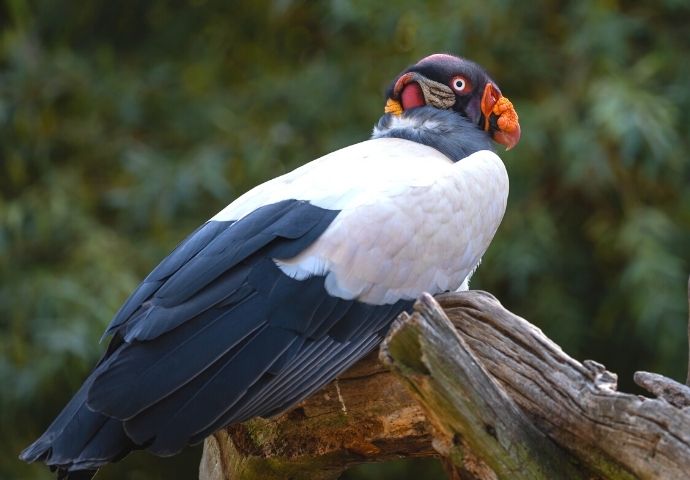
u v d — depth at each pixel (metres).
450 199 5.65
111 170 12.15
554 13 11.78
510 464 4.60
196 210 11.56
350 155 5.99
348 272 5.37
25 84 11.90
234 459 5.77
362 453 5.51
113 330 5.32
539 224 10.80
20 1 11.80
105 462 4.93
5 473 11.31
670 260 10.33
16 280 11.01
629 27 10.96
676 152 10.88
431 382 4.49
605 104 10.20
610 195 11.69
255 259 5.32
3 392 10.63
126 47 12.95
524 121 10.80
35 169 12.15
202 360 5.04
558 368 4.78
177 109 12.14
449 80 6.61
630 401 4.53
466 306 5.08
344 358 5.34
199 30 12.89
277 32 12.95
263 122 11.87
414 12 11.20
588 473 4.72
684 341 10.60
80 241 11.30
